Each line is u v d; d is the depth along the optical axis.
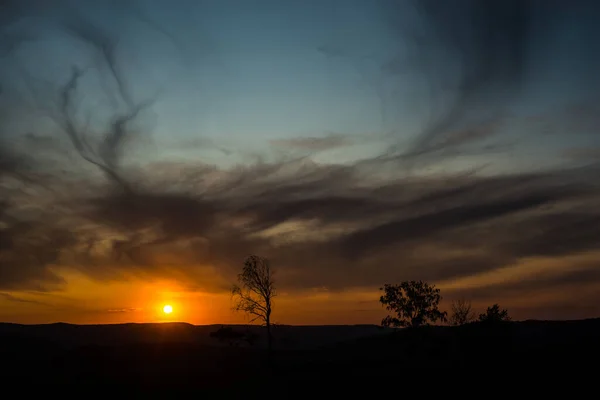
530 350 68.62
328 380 62.53
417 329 67.62
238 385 65.56
